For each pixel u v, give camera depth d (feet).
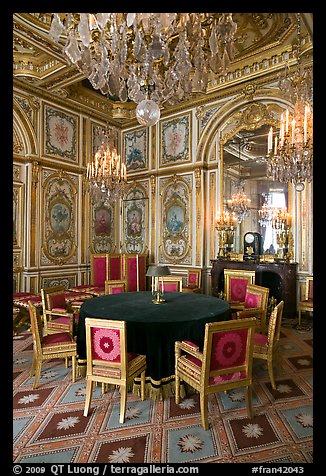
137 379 10.58
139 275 26.17
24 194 22.59
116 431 8.64
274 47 19.16
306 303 18.02
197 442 8.15
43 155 23.44
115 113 28.68
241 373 9.09
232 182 23.31
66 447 7.96
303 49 17.80
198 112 24.68
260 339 11.59
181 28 13.76
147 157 28.48
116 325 8.98
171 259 26.53
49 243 23.91
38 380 11.83
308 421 9.12
